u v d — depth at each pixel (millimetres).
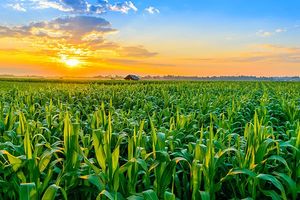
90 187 3377
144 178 3443
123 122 6379
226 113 9219
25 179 3188
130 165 3229
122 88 22266
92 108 11445
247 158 3600
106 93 16719
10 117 5465
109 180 3107
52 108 8445
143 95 14562
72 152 3416
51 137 5285
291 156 4262
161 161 3281
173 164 3230
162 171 3252
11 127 5402
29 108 8562
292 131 5363
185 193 3598
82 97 15359
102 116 6047
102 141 3652
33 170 3121
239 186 3502
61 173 3334
